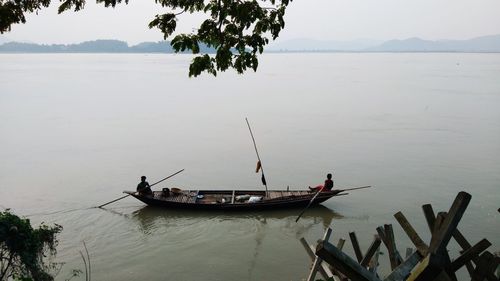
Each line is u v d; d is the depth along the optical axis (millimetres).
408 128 40125
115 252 16922
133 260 16266
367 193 23172
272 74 125438
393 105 55750
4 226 10211
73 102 59469
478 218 19219
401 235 17938
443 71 136125
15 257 10453
